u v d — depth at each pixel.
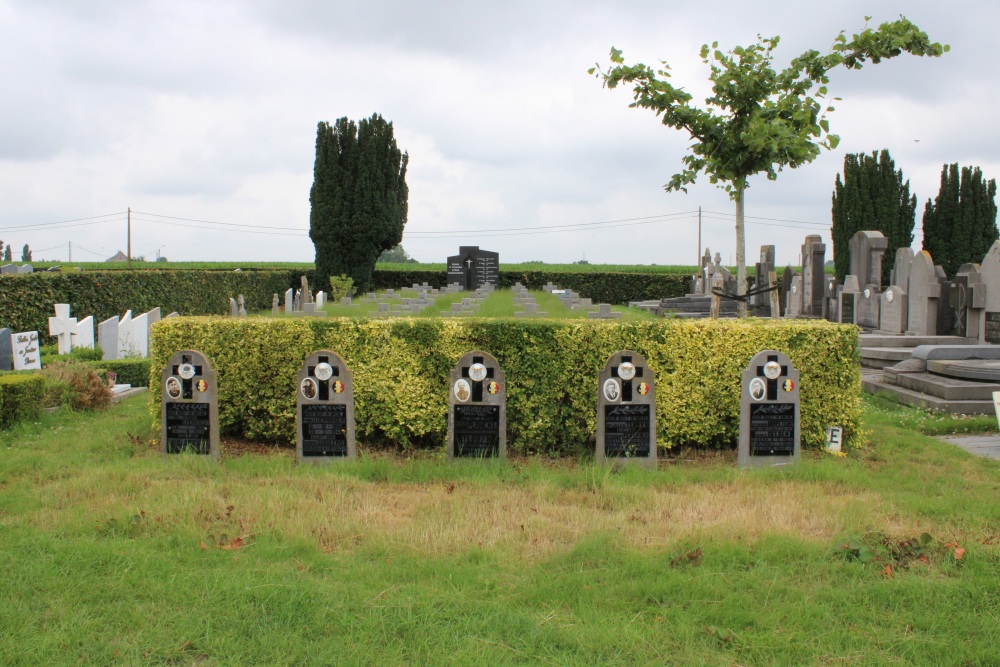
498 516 6.64
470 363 8.58
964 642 4.55
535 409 9.23
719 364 9.28
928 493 7.61
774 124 9.55
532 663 4.28
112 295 21.47
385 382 9.30
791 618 4.80
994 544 5.99
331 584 5.17
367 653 4.33
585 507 7.04
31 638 4.45
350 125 38.00
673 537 6.13
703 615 4.83
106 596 4.98
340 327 9.40
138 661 4.23
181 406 8.73
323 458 8.61
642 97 10.39
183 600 4.93
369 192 38.16
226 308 30.97
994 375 11.63
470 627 4.65
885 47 9.81
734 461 9.05
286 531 6.13
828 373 9.35
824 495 7.43
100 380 12.13
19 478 7.87
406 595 5.03
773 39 10.28
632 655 4.39
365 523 6.40
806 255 22.27
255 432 9.65
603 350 9.20
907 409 12.05
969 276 15.38
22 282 17.48
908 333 16.53
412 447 9.44
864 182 27.84
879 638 4.59
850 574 5.48
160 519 6.37
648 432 8.48
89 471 7.94
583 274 43.66
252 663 4.29
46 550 5.69
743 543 5.92
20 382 10.21
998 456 9.27
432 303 27.97
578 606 4.93
